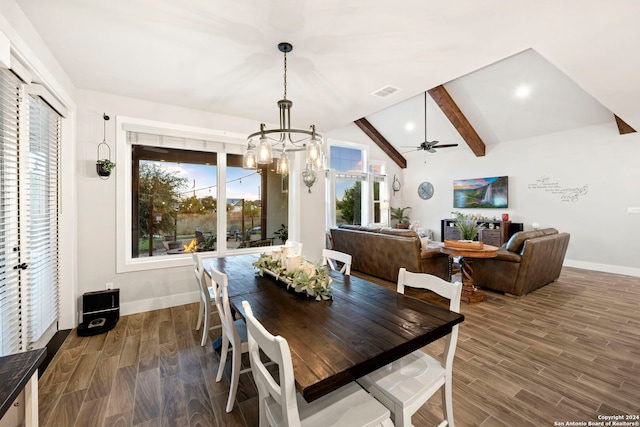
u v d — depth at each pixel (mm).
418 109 6348
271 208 4387
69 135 2717
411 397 1220
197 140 3605
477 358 2254
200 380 2002
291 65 2494
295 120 4133
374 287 1959
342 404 1186
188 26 1952
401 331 1274
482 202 6676
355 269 5098
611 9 1779
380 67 2531
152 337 2637
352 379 1006
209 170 3807
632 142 4762
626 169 4824
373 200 7559
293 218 4516
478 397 1800
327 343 1168
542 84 4605
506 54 2334
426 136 6992
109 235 3061
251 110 3629
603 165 5051
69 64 2443
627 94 3148
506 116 5602
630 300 3600
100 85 2857
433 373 1392
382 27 1959
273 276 2203
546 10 1794
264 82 2830
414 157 8180
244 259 2955
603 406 1710
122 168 3117
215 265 2656
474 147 6469
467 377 2008
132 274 3195
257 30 1992
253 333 1114
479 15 1844
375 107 3570
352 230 5031
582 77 2771
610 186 4988
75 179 2824
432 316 1438
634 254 4785
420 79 2785
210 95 3135
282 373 927
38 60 1981
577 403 1739
